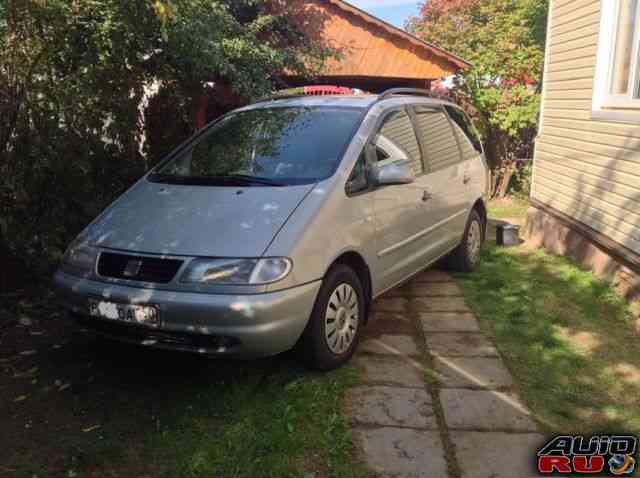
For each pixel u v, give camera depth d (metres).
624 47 5.72
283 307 3.35
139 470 2.92
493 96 11.27
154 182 4.46
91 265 3.69
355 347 4.14
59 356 4.18
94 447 3.09
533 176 8.12
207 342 3.38
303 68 9.08
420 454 3.03
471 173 6.14
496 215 9.99
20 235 5.33
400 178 4.23
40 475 2.87
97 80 5.73
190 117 8.13
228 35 7.52
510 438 3.18
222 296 3.28
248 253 3.38
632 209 5.31
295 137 4.50
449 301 5.37
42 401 3.57
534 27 11.73
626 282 5.36
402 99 5.32
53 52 5.16
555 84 7.32
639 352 4.26
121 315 3.48
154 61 6.67
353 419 3.36
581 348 4.34
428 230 5.14
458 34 15.38
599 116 5.98
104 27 5.10
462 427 3.28
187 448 3.10
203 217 3.72
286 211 3.68
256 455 3.03
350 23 11.77
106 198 6.26
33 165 5.22
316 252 3.60
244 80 7.34
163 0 4.68
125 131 6.53
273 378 3.83
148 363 4.08
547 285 5.81
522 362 4.10
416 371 3.95
